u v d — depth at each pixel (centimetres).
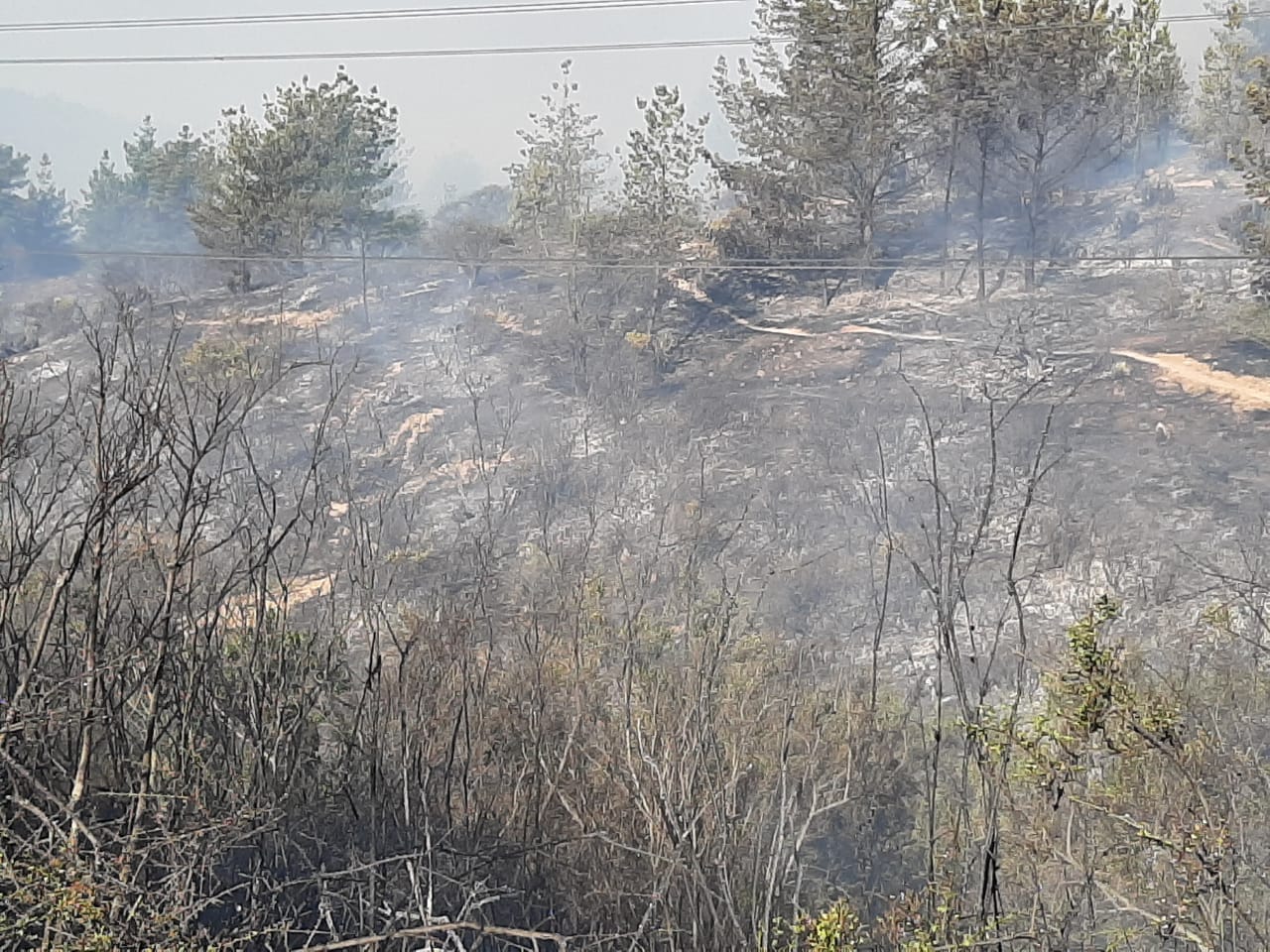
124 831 730
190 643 968
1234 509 1736
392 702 1062
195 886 723
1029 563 1555
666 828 820
